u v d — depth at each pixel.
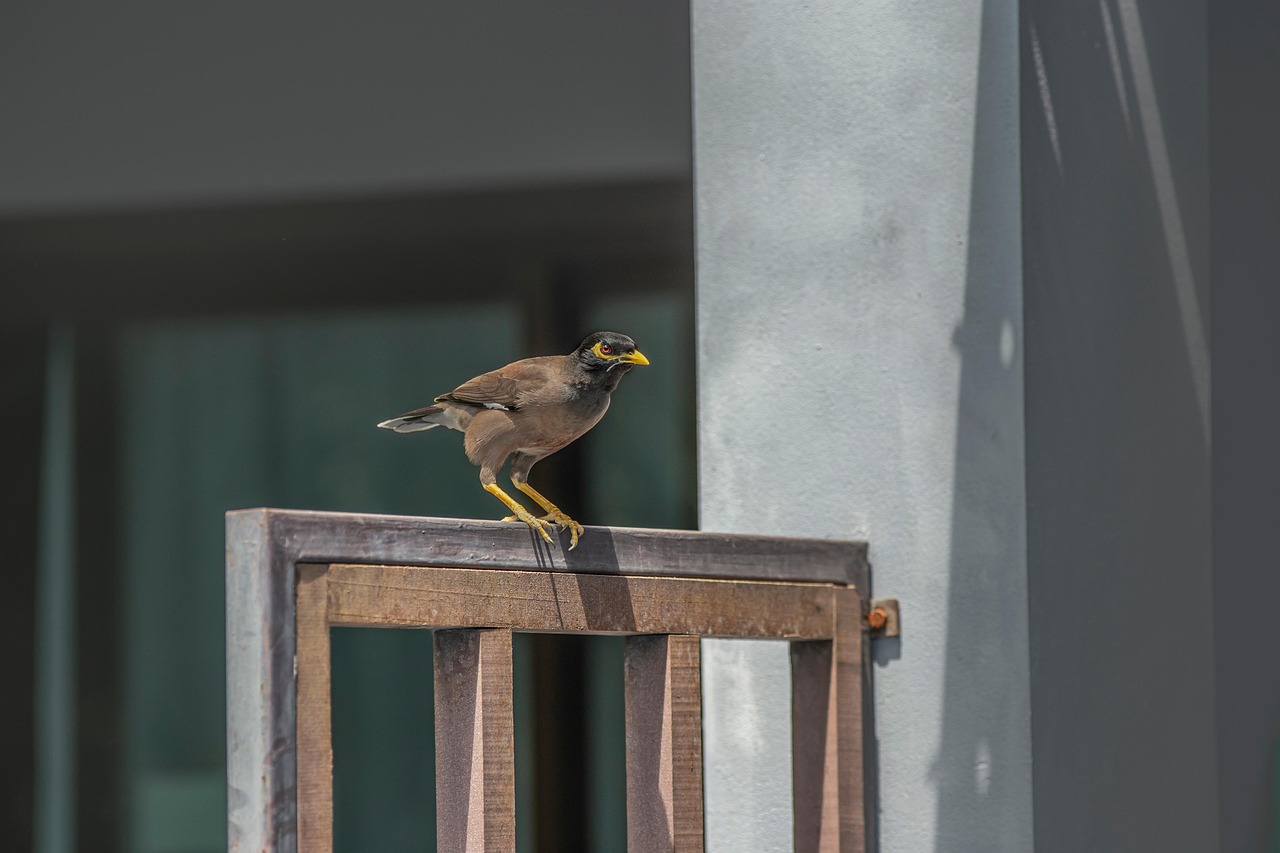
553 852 12.72
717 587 6.80
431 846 13.26
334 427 13.34
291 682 5.36
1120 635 8.27
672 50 12.56
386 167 13.05
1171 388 9.10
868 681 7.57
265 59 13.18
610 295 12.70
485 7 12.84
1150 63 9.06
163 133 13.34
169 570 13.76
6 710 13.83
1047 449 7.57
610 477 12.72
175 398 13.69
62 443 13.80
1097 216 8.27
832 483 7.79
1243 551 9.93
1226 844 9.73
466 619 5.90
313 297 13.34
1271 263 10.02
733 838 7.93
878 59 7.86
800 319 7.93
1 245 13.62
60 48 13.44
